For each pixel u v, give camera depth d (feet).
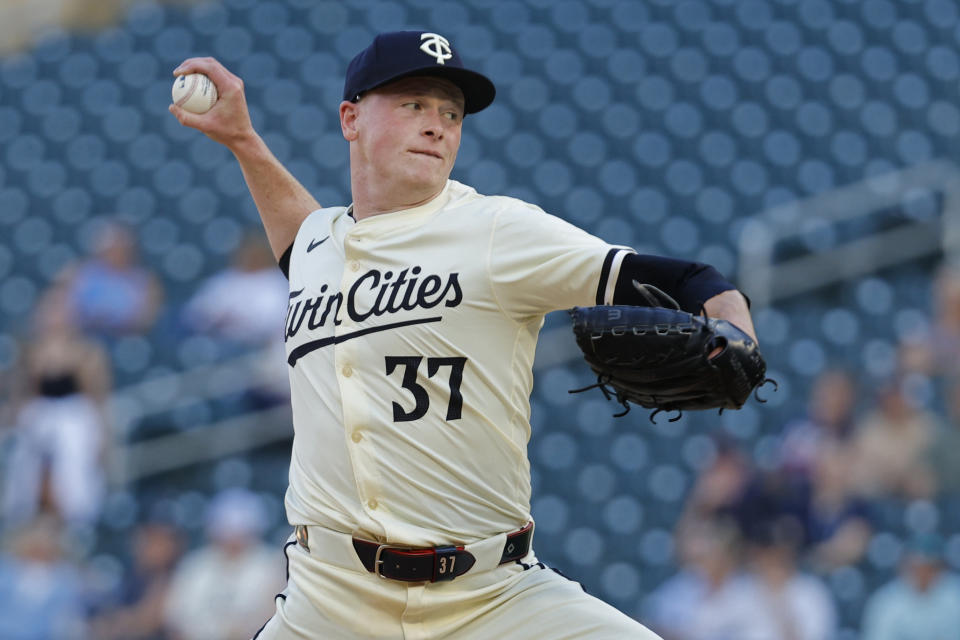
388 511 30.96
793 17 154.71
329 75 153.07
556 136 142.00
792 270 122.93
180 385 107.04
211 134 36.73
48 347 98.78
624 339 28.35
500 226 30.50
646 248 132.16
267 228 37.93
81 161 147.33
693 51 150.71
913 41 153.69
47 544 89.56
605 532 107.14
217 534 86.53
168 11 164.45
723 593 84.84
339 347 31.35
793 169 139.23
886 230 126.52
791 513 90.94
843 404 96.37
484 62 150.51
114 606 87.97
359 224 32.07
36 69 160.15
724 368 27.84
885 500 95.25
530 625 31.50
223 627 84.38
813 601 83.41
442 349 30.55
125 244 115.85
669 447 111.45
